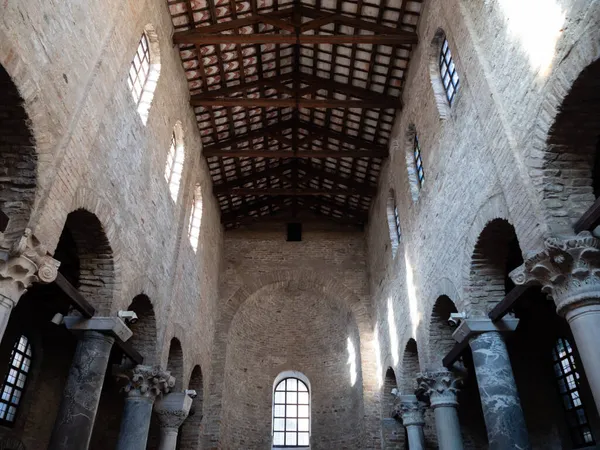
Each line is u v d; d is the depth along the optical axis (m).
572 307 7.29
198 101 17.47
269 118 20.53
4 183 7.62
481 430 17.03
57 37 8.12
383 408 20.70
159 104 14.19
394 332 19.12
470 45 11.13
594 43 6.75
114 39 10.63
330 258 25.42
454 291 12.28
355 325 24.20
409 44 15.63
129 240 11.77
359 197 24.38
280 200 25.70
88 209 9.55
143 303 13.38
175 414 15.84
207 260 21.36
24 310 15.21
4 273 7.10
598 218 7.20
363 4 15.28
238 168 22.52
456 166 12.30
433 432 18.50
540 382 16.36
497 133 9.64
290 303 26.83
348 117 19.69
